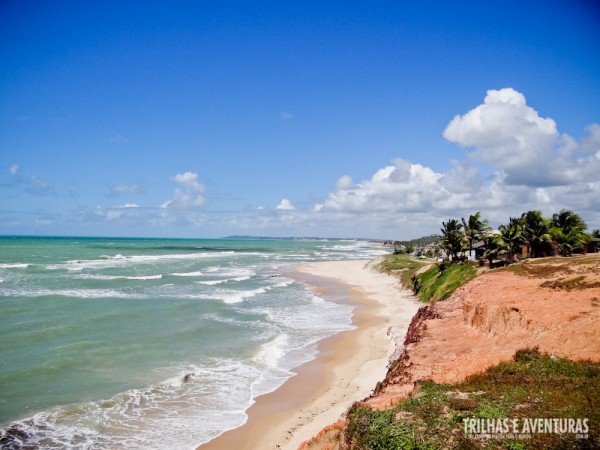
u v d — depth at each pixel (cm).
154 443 1705
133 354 2681
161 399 2097
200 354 2764
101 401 2023
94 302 4219
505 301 2444
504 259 4856
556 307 2120
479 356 1888
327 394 2212
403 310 4334
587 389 1322
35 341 2839
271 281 6644
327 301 4916
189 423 1875
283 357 2806
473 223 5547
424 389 1549
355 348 3017
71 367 2416
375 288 6041
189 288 5497
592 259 3328
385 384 2016
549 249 4866
